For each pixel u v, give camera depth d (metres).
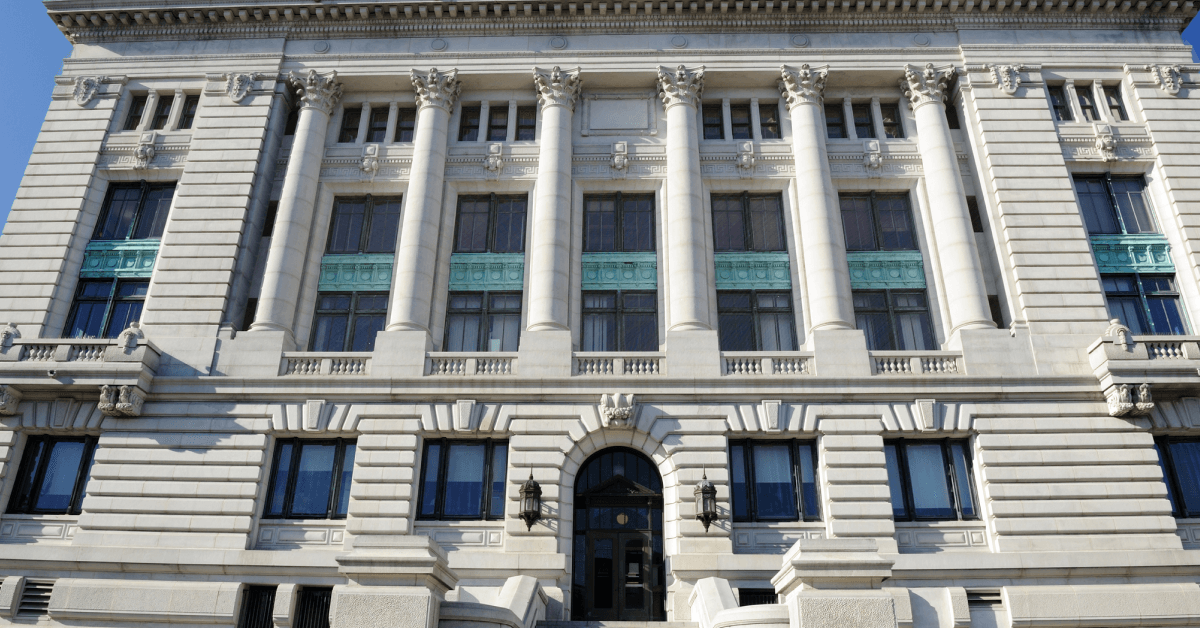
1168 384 23.47
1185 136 28.59
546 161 28.56
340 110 30.94
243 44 31.09
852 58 30.06
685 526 22.77
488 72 30.22
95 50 31.34
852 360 24.75
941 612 21.22
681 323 25.83
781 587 15.88
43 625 21.97
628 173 29.06
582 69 30.14
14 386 24.25
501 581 22.11
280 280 26.62
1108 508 22.72
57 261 27.47
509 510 23.03
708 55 30.28
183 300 26.22
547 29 30.98
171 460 23.81
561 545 22.89
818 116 29.30
